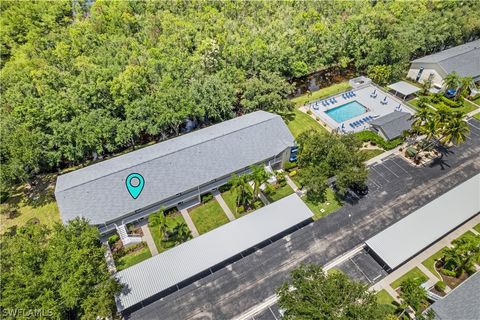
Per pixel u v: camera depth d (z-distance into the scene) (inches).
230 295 1807.3
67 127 2373.3
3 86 2888.8
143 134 3002.0
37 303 1389.0
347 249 2037.4
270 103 2967.5
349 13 4653.1
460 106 3262.8
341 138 2363.4
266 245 2058.3
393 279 1876.2
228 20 4315.9
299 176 2327.8
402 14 4473.4
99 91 2625.5
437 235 1999.3
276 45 3417.8
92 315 1427.2
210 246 1911.9
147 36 3873.0
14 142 2186.3
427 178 2508.6
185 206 2294.5
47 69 2952.8
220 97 2834.6
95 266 1579.7
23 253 1531.7
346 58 3727.9
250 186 2245.3
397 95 3486.7
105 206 2001.7
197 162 2272.4
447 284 1844.2
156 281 1738.4
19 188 2484.0
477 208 2156.7
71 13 5152.6
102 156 2773.1
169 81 2842.0
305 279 1498.5
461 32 4185.5
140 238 2091.5
